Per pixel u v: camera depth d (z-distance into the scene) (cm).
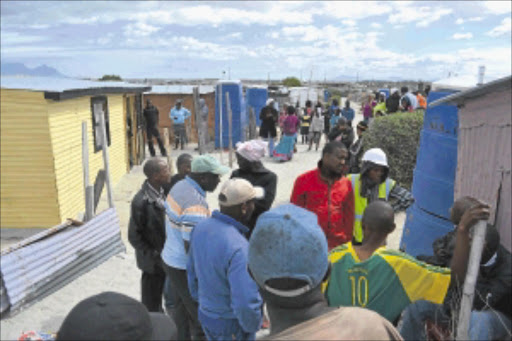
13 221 726
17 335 421
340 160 350
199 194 323
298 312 124
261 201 395
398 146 805
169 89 1883
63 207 743
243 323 245
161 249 381
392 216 212
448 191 421
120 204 910
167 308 436
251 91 2280
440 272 201
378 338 118
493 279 249
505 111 248
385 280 201
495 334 238
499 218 256
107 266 586
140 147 1368
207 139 1702
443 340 218
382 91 2361
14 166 706
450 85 407
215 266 250
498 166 256
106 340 108
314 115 1581
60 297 498
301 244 119
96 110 916
